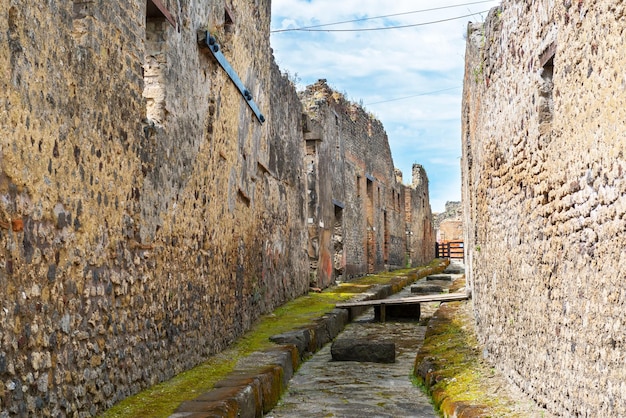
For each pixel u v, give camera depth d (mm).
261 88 10680
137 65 5301
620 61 3334
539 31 4871
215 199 7672
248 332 9195
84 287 4332
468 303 11438
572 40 4086
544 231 4789
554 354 4535
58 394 3947
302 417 5844
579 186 4004
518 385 5500
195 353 6742
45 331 3812
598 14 3625
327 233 17484
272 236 12000
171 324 6047
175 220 6203
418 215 33688
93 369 4449
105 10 4695
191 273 6688
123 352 4961
